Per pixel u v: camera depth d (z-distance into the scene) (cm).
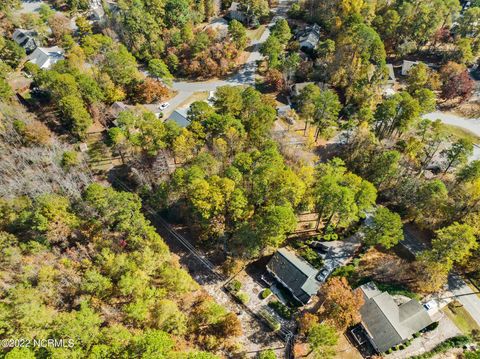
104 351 4484
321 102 8988
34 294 5219
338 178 6750
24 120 8394
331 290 5578
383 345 5441
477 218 6675
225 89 8706
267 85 11488
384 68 9975
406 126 8462
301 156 8031
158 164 7719
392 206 7881
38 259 5956
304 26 13838
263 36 13550
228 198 6341
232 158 7756
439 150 8869
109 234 6456
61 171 7319
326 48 11225
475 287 6462
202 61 11788
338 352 5547
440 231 6169
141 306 5250
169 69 12131
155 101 10844
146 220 7088
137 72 10994
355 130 8869
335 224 7294
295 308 6088
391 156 7494
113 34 12525
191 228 7319
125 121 8356
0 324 4700
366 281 6450
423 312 5772
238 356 5475
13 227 6594
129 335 4794
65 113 8756
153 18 12306
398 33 12419
